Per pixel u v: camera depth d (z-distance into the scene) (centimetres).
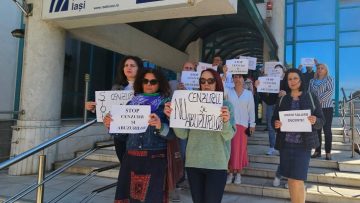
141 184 314
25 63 712
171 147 331
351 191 529
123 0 609
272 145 689
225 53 1471
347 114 996
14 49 1000
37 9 705
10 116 959
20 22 1020
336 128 895
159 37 1153
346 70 1247
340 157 668
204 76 350
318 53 1291
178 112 325
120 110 323
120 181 327
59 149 755
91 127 859
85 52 1071
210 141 334
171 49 1153
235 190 566
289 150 391
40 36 704
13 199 367
